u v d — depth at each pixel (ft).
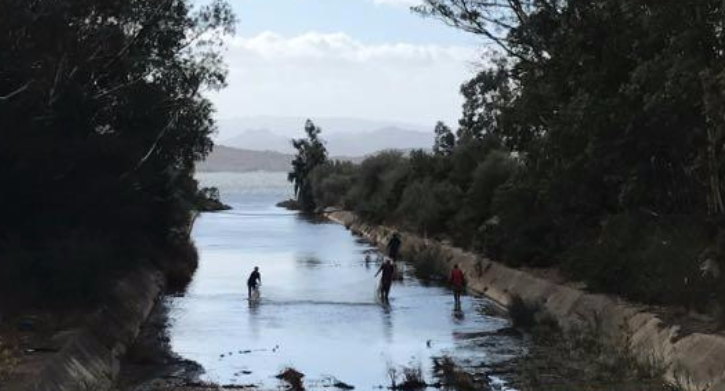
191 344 73.15
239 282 124.26
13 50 76.02
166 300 103.35
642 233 74.33
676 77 58.29
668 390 51.29
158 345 71.82
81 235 86.84
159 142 121.60
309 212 405.18
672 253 66.18
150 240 125.70
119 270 90.07
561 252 99.25
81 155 91.61
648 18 60.85
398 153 274.16
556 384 54.65
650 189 72.79
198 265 149.59
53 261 72.74
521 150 87.35
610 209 86.28
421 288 118.32
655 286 65.98
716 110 54.08
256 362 65.00
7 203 83.71
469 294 111.45
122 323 73.77
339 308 96.68
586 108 69.26
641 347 59.98
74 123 93.20
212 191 382.01
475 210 136.36
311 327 82.84
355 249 188.75
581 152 73.36
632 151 70.38
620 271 73.61
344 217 298.97
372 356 67.41
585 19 74.69
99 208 96.73
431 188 178.50
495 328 82.02
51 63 81.25
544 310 81.97
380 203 229.66
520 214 107.14
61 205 89.81
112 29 94.22
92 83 101.40
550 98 79.92
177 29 112.57
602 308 71.31
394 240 150.00
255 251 182.19
